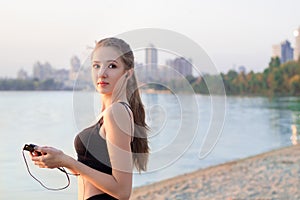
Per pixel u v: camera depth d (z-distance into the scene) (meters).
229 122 15.73
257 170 7.95
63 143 10.78
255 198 6.09
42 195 6.20
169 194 6.32
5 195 6.11
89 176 1.64
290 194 6.26
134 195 6.19
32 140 10.98
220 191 6.51
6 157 8.74
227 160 9.07
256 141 12.30
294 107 19.44
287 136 13.20
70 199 6.00
